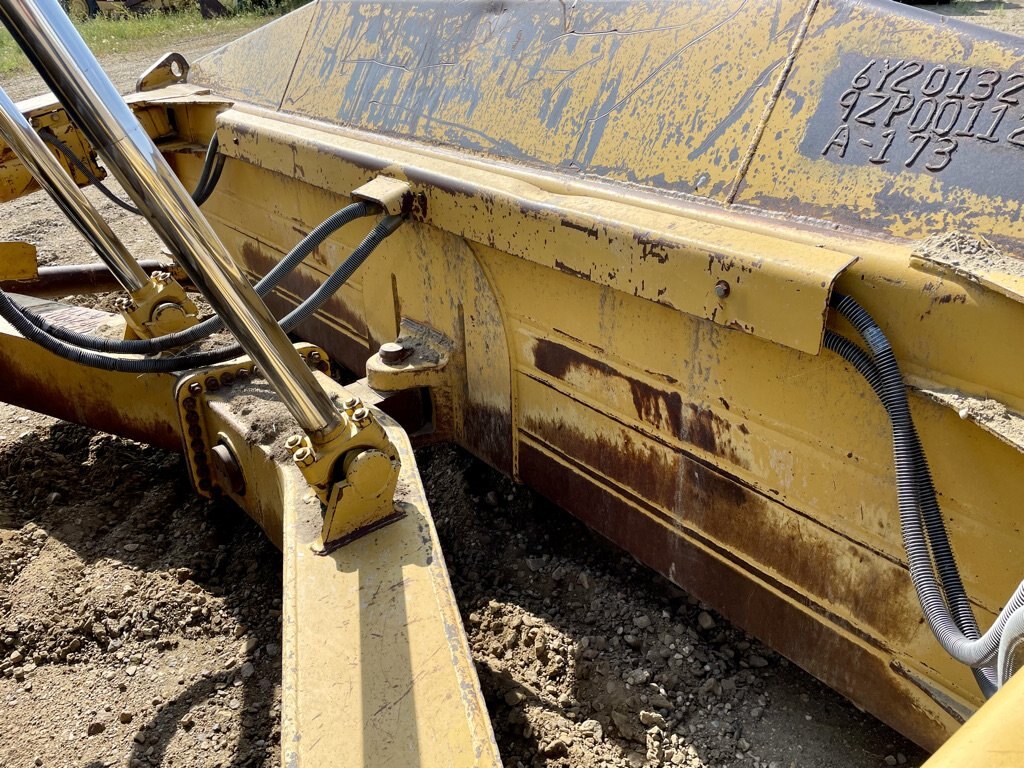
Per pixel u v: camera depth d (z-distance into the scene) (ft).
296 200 9.61
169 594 7.83
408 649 4.95
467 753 4.36
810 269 4.53
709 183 5.73
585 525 8.20
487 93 7.58
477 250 7.20
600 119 6.58
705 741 6.22
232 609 7.75
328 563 5.56
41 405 9.41
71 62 3.87
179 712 6.79
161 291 8.09
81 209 7.18
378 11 9.20
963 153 4.72
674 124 6.08
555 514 8.51
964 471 4.49
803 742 6.14
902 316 4.45
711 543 6.22
